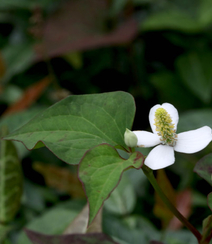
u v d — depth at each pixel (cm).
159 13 71
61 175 48
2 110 71
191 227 36
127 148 36
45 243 35
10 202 44
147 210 52
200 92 66
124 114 36
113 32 72
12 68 73
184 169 57
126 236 43
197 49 72
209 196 35
